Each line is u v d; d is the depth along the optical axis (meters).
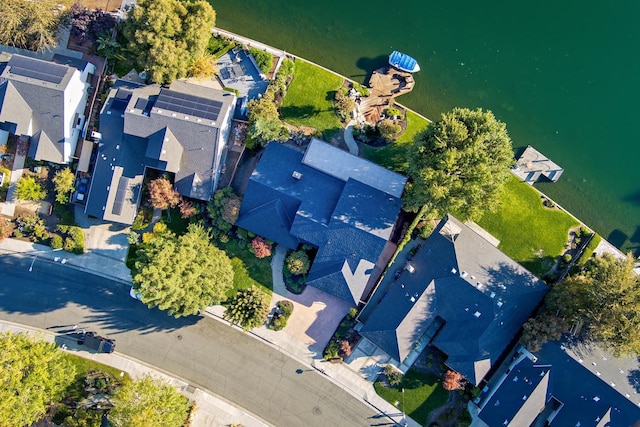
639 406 59.12
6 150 66.25
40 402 58.34
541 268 66.00
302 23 68.88
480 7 68.56
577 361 60.16
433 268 62.28
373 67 68.50
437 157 55.97
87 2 67.19
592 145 68.19
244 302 63.50
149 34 58.72
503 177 58.16
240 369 66.12
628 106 68.50
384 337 62.06
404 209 62.66
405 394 64.75
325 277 61.84
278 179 62.56
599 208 67.56
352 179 61.88
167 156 61.16
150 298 56.53
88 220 67.06
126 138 62.62
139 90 62.50
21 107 61.56
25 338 60.69
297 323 65.75
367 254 61.28
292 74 67.31
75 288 67.31
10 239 67.31
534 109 68.50
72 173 66.12
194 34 60.16
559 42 68.81
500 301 61.28
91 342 65.81
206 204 65.56
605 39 68.94
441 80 68.62
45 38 63.97
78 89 63.84
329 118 66.88
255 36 68.75
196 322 66.56
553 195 67.69
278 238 63.66
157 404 58.84
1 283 67.38
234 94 64.25
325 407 65.38
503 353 64.44
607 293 57.75
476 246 62.28
